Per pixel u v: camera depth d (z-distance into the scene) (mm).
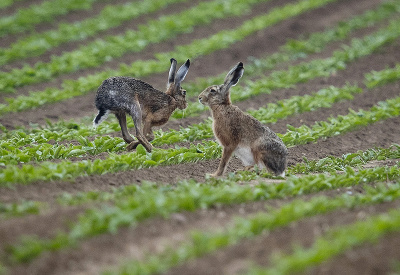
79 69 34719
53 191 14859
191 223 12906
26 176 15023
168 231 12445
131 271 10602
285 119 26203
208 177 16438
